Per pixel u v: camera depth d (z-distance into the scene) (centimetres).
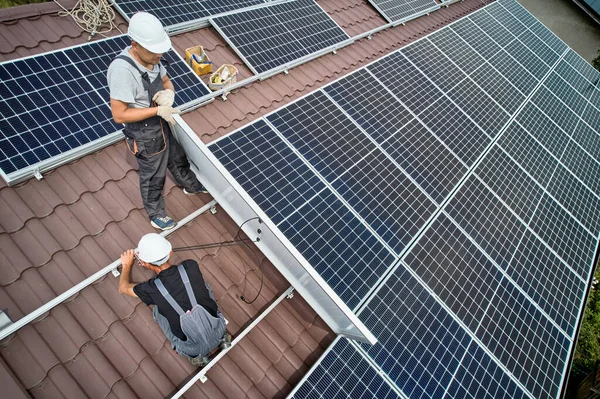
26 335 389
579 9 2670
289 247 402
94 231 486
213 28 810
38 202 478
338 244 490
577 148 969
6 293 405
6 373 344
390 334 465
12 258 428
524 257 634
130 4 723
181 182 520
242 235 548
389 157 624
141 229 512
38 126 504
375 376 441
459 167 691
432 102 780
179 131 457
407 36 1167
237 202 460
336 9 1094
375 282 482
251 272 523
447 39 992
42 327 400
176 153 473
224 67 713
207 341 379
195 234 527
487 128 822
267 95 762
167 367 427
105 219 500
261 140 543
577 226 766
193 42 771
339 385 425
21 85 520
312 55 870
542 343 557
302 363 474
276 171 521
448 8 1434
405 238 543
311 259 464
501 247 622
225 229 548
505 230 649
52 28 663
